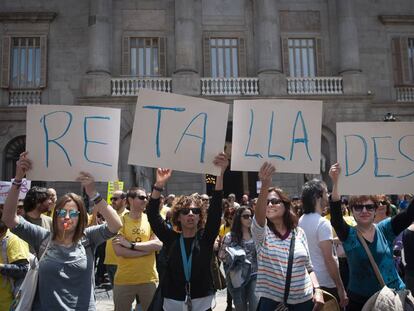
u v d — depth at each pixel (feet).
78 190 69.87
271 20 73.31
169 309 15.05
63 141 14.57
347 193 15.79
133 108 69.51
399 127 16.24
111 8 74.84
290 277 14.40
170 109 15.37
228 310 27.50
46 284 13.06
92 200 14.34
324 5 79.10
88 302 13.41
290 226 15.28
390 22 80.02
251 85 71.61
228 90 71.72
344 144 16.15
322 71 77.41
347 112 72.08
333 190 15.84
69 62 75.00
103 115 14.88
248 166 15.33
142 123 15.23
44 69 74.02
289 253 14.69
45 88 74.23
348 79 72.74
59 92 74.33
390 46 80.38
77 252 13.61
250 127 15.47
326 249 17.12
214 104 15.47
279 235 15.14
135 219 20.63
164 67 75.41
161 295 15.23
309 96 71.46
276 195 15.31
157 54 76.18
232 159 15.43
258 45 74.08
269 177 15.01
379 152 16.08
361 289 14.93
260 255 15.06
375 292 14.71
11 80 74.23
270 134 15.42
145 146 15.16
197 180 69.10
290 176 69.05
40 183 70.03
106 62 71.20
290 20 78.28
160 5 76.64
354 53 74.28
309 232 17.58
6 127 72.18
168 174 15.96
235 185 81.92
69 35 75.46
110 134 14.85
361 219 15.33
